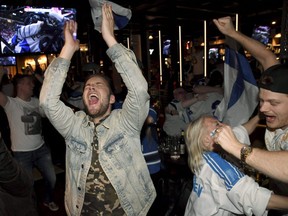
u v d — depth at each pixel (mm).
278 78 1167
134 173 1506
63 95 4273
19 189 974
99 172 1478
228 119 2008
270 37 9750
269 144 1426
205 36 8070
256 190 1178
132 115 1424
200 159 1414
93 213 1497
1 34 5852
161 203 2531
